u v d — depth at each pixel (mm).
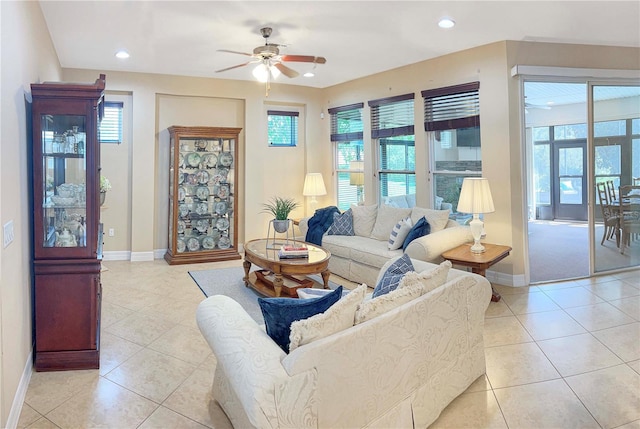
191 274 5379
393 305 2027
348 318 1863
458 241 4551
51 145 2885
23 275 2615
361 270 4859
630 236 5371
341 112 6918
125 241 6223
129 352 3098
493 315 3799
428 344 2160
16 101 2520
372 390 1861
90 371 2816
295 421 1591
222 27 4172
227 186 6504
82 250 2855
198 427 2201
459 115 5172
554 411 2312
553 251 6406
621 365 2832
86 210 2900
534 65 4680
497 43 4664
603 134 5121
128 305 4145
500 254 4148
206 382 2668
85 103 2891
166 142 6352
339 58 5316
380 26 4168
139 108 6055
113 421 2246
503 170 4695
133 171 6078
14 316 2348
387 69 5906
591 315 3771
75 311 2850
